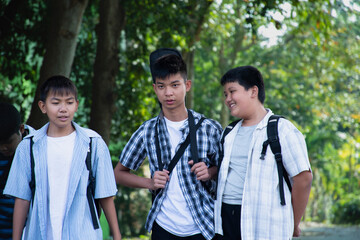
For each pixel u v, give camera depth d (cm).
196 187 749
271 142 705
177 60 748
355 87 4312
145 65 2352
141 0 2142
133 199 3744
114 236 697
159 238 757
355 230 4394
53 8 1551
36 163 663
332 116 4609
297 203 709
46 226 651
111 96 1891
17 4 1908
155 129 784
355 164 6450
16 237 668
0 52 1964
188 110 790
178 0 2148
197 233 743
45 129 682
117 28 1920
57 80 661
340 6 2125
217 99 4834
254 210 704
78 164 666
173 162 755
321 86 4231
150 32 2527
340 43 3500
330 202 6238
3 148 729
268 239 692
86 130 691
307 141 5256
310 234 4025
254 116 748
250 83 738
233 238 727
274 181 702
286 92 4703
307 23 2277
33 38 1975
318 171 6000
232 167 740
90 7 2228
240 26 4038
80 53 2223
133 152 799
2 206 730
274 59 4422
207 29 3106
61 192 660
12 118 721
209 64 4841
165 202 754
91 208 668
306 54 3916
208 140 771
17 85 2084
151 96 2411
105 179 686
